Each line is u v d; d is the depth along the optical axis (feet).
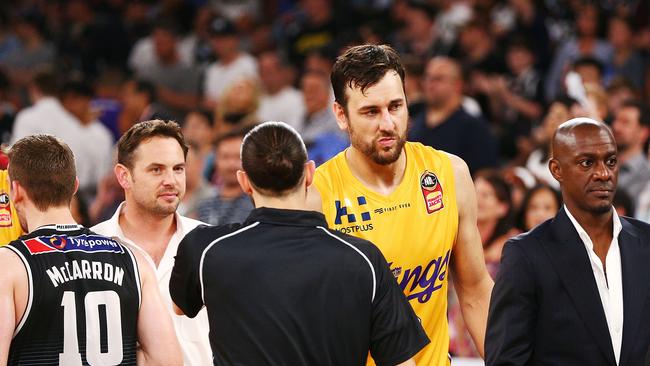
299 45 122.11
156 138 40.65
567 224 35.19
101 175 94.94
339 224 37.65
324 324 32.12
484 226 60.23
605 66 102.37
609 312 34.65
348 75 36.27
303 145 33.50
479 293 39.73
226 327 32.40
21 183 35.35
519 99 100.01
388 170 37.91
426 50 111.96
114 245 35.68
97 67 134.51
